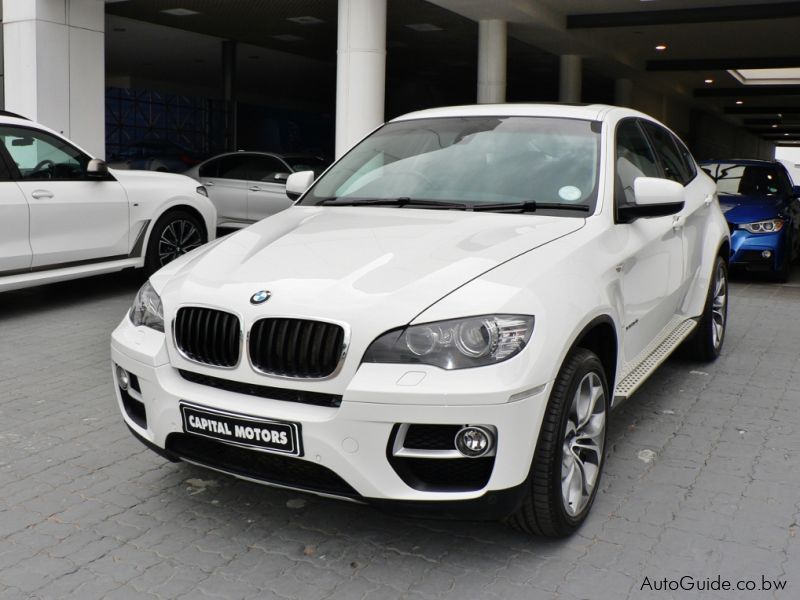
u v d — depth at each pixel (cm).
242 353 296
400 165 438
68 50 1343
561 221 366
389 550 316
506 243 332
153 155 1981
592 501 337
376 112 1271
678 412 482
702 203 543
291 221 394
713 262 547
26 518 342
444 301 288
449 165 424
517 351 281
